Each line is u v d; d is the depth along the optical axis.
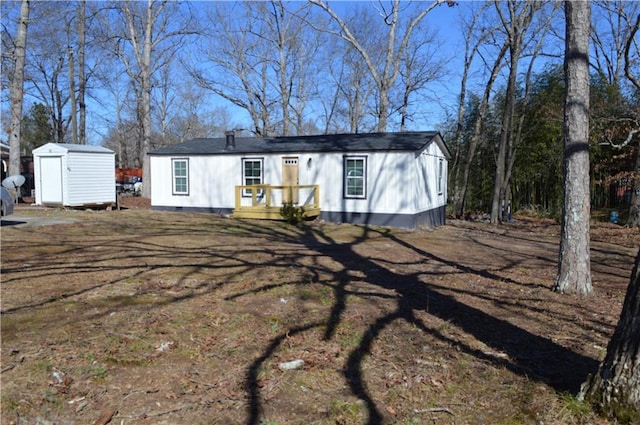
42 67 33.62
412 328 4.54
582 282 6.14
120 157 46.56
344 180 15.09
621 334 2.76
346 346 4.01
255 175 16.45
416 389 3.24
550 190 22.00
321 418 2.84
